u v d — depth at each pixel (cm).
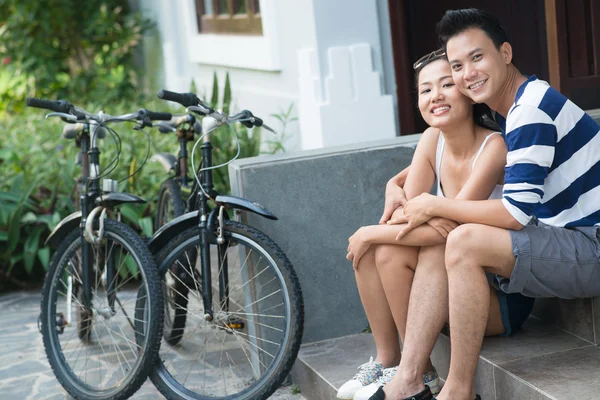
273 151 548
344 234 352
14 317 488
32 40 995
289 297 311
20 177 550
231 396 315
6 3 1020
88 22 991
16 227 532
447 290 268
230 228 324
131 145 600
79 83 979
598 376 255
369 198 353
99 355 403
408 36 457
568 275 259
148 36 945
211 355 393
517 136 253
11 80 1002
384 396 268
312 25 443
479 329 253
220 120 322
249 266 337
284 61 543
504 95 268
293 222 345
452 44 263
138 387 325
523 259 253
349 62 444
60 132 729
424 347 268
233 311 353
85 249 357
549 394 246
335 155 347
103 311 357
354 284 356
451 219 263
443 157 299
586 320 286
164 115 367
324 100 445
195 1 745
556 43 395
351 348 342
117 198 350
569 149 260
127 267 516
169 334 398
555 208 268
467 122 283
